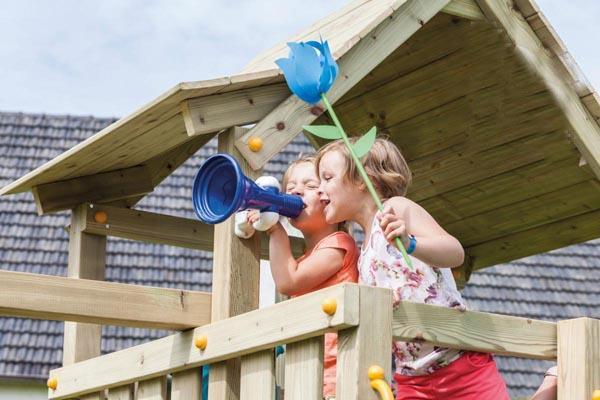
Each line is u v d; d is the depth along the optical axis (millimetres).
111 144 4094
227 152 3627
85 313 3598
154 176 4660
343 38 3850
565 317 13117
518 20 4391
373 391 2834
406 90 4781
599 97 4551
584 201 5082
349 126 5066
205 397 4305
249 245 3656
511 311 12984
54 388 4371
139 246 12703
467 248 5625
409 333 2994
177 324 3631
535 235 5398
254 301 3633
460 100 4742
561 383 3342
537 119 4668
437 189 5227
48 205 4496
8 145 14523
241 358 3395
